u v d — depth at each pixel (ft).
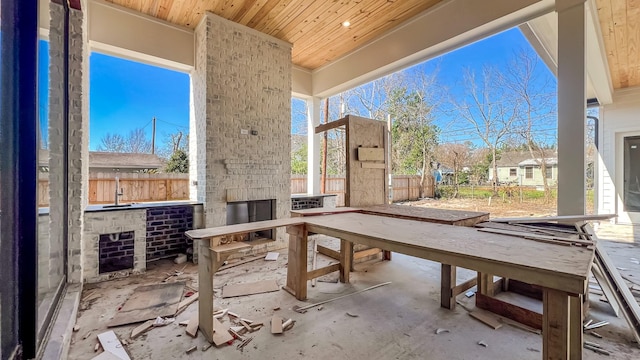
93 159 22.49
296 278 9.14
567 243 5.74
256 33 14.20
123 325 7.38
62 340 5.72
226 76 13.23
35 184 4.47
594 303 8.32
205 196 12.74
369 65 15.39
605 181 20.88
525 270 4.40
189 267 12.25
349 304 8.64
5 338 3.87
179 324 7.47
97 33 11.42
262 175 14.51
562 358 4.05
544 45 12.91
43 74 6.09
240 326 7.33
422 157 38.47
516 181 35.83
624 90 20.08
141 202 14.19
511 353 6.16
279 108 15.19
